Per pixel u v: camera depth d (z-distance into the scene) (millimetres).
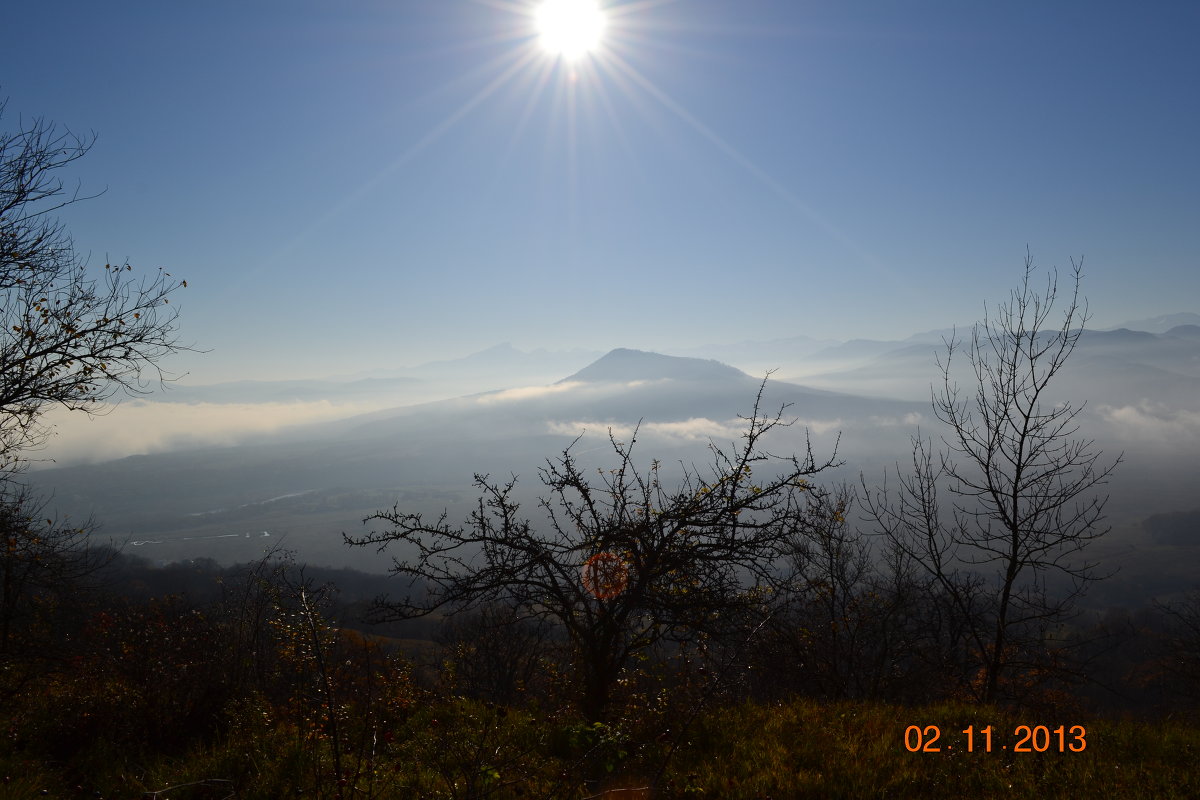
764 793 5488
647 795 5535
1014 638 8898
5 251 9477
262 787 5465
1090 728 7312
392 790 5500
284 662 8109
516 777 5887
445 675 9750
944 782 5684
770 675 10195
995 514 8594
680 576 7809
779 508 7594
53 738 6676
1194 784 5480
